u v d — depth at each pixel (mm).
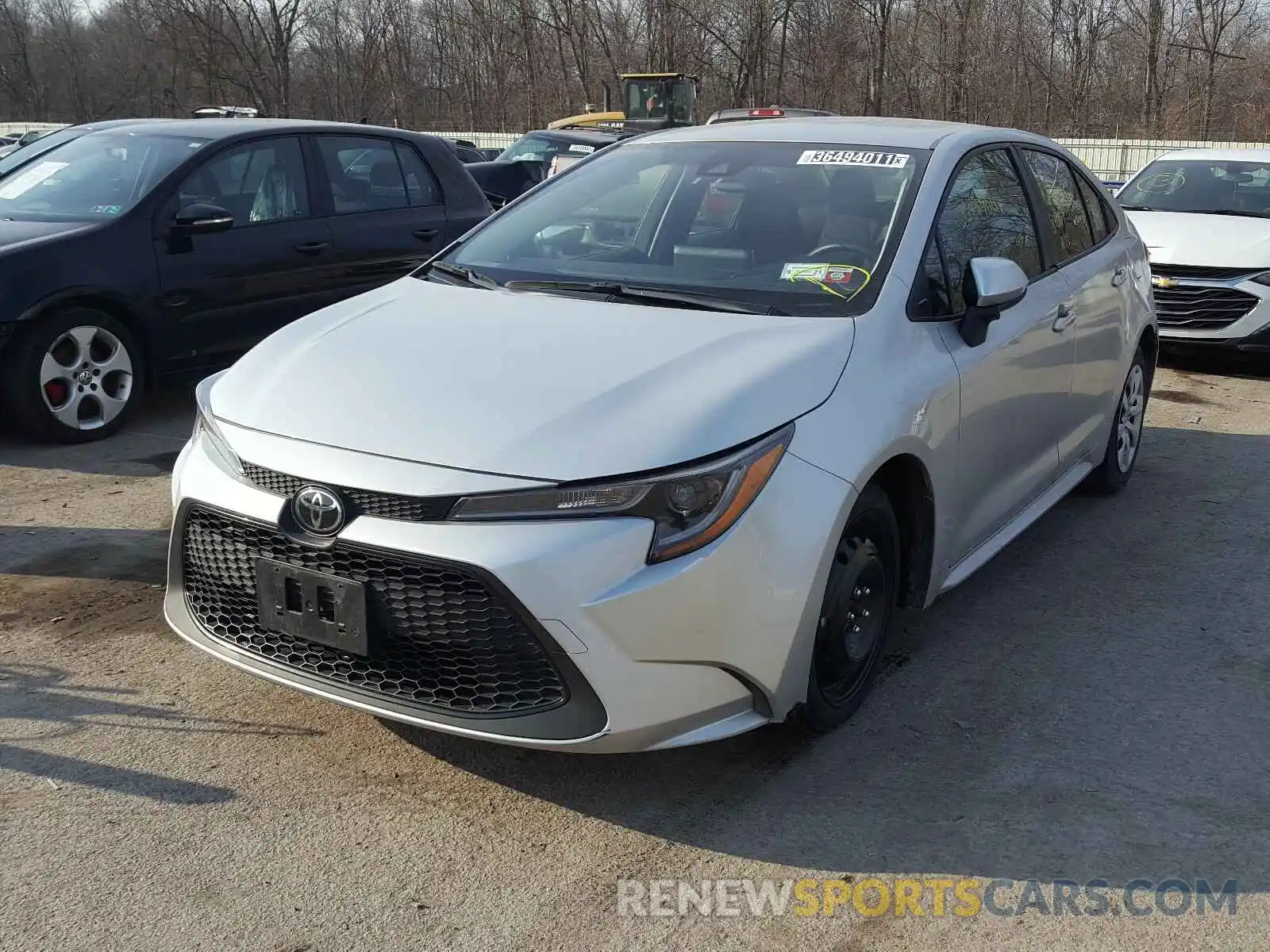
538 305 3770
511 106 47938
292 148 7434
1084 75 40469
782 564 3047
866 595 3531
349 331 3650
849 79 42062
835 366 3379
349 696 3082
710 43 43062
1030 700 3885
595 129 24109
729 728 3090
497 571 2814
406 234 7930
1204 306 8633
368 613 2984
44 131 34531
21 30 56438
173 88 49875
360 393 3217
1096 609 4633
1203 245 8750
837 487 3184
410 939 2717
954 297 4035
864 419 3348
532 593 2811
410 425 3057
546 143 17641
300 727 3604
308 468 3027
